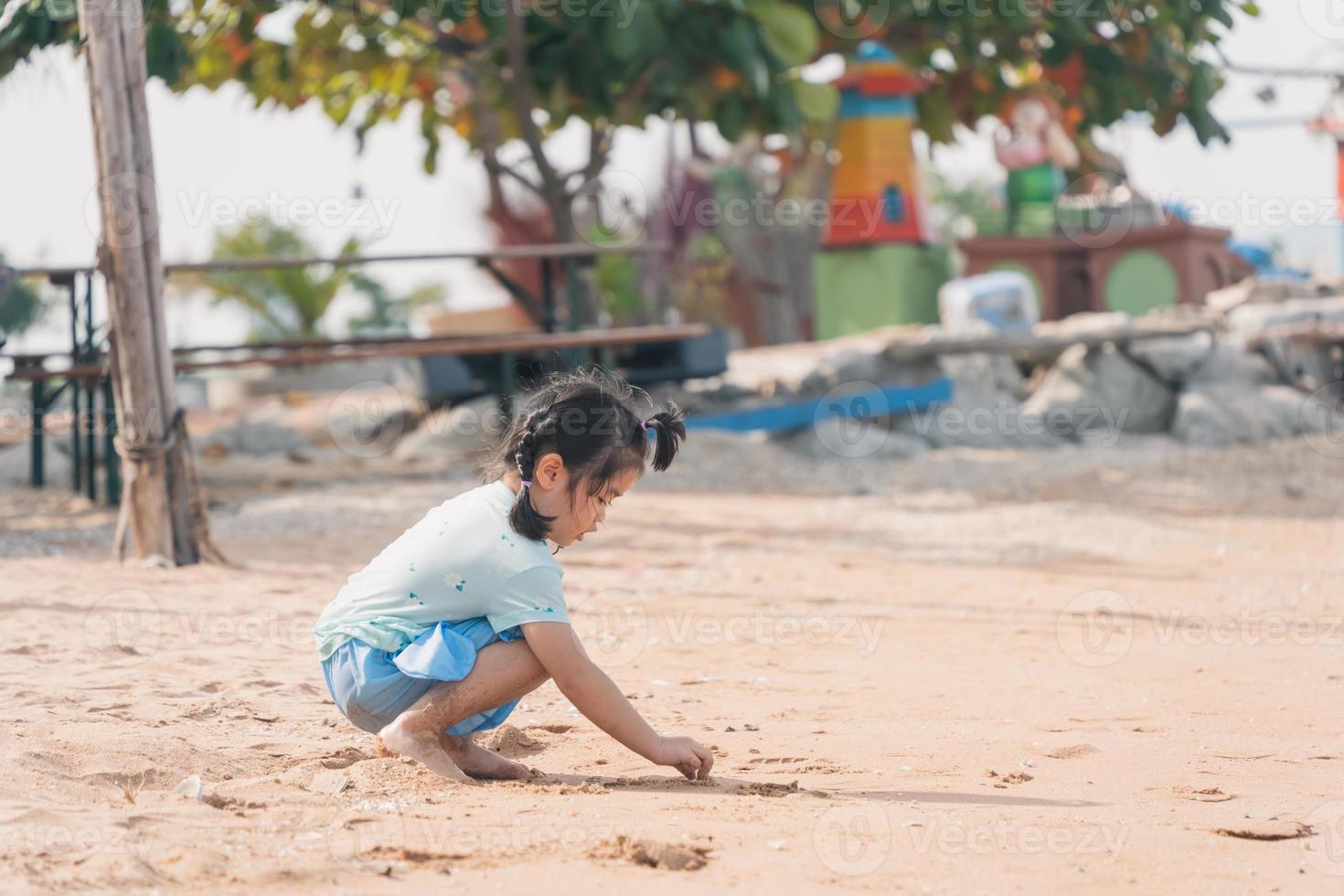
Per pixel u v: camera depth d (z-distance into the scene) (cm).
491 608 462
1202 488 1886
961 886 345
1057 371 2409
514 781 475
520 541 466
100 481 2000
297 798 427
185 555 1213
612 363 2162
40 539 1432
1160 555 1388
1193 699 683
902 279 2930
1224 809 443
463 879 337
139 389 1197
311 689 662
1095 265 2986
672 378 2239
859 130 2931
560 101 2312
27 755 461
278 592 1052
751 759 530
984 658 824
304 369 3531
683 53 2086
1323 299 2603
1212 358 2395
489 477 491
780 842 382
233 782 455
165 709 590
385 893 322
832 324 2992
